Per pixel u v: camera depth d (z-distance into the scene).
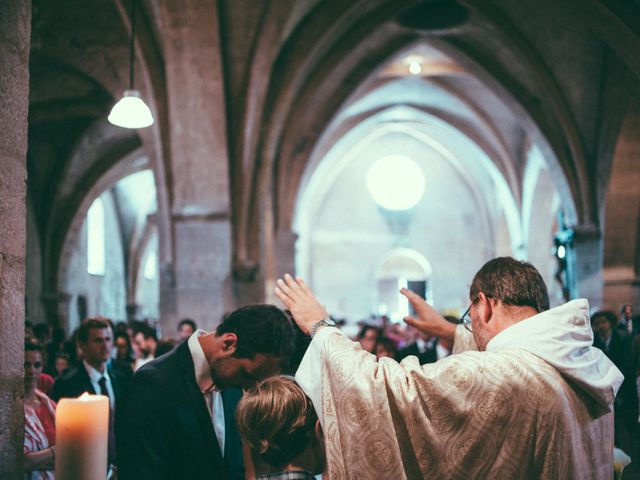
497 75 16.11
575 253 15.17
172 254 12.32
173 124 11.23
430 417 1.72
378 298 28.23
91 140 17.52
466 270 27.67
